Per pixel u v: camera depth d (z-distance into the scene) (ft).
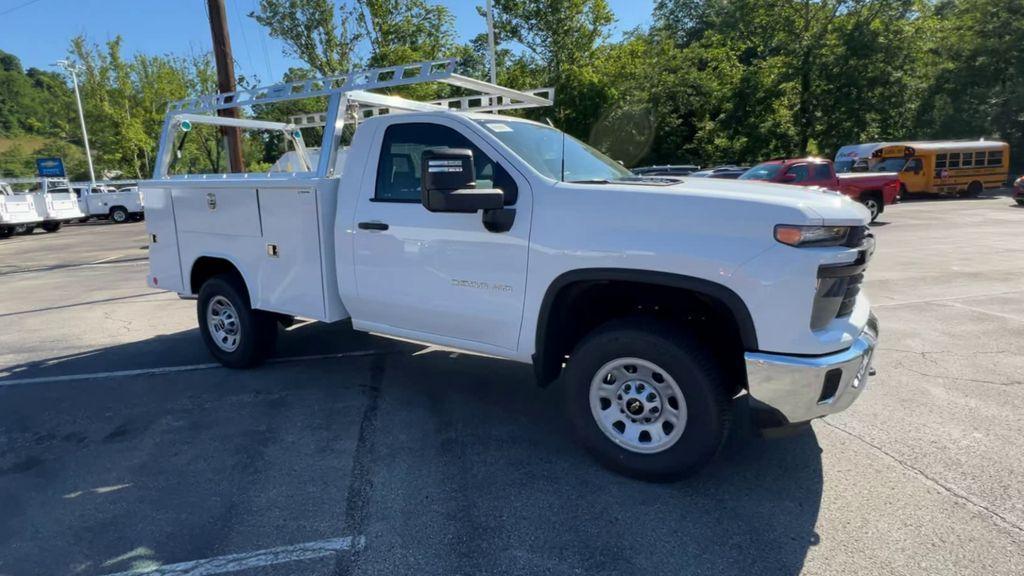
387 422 14.14
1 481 11.89
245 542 9.66
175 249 18.94
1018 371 16.53
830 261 9.61
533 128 14.37
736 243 9.81
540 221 11.48
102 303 30.14
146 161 137.08
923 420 13.55
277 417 14.61
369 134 14.15
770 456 12.03
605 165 14.43
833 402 9.95
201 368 18.70
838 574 8.59
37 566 9.23
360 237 14.16
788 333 9.63
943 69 115.96
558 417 14.25
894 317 22.27
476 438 13.17
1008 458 11.78
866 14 103.71
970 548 9.09
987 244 40.19
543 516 10.16
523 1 96.12
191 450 12.98
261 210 16.05
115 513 10.62
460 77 13.62
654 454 10.88
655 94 112.68
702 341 10.73
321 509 10.53
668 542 9.39
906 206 74.33
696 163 116.67
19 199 79.56
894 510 10.11
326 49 84.38
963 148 84.02
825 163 53.47
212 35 34.06
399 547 9.41
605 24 99.86
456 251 12.61
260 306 16.89
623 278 10.58
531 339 11.95
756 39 114.21
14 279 40.52
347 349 20.11
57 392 16.90
